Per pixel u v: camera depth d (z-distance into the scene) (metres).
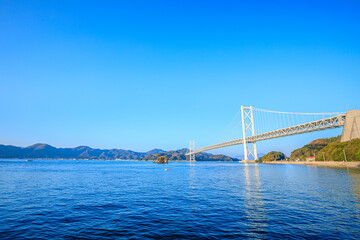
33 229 11.97
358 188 25.06
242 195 21.89
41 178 41.69
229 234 10.95
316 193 22.30
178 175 51.50
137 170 77.25
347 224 12.30
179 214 14.84
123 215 14.73
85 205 17.86
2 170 65.50
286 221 12.94
